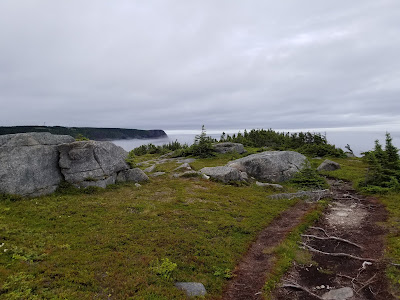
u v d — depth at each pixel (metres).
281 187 28.67
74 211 17.58
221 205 21.97
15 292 9.27
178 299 10.39
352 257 14.30
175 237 15.24
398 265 12.63
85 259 12.13
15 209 16.77
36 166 20.55
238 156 47.44
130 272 11.63
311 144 55.12
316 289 12.04
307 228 18.38
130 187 25.47
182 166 34.88
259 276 12.84
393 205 21.48
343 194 26.70
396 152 27.50
